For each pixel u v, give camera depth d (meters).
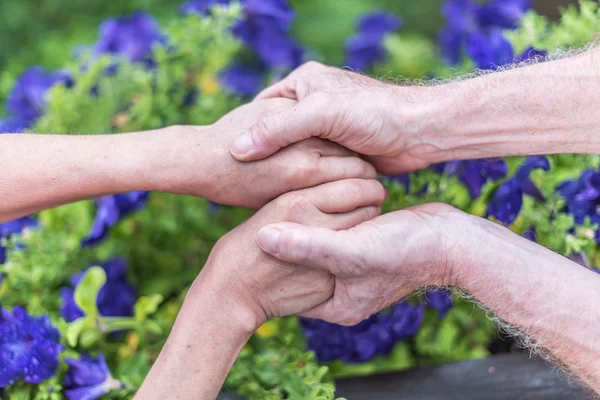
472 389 1.35
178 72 1.49
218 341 1.27
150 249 1.48
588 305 1.23
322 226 1.29
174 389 1.26
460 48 1.59
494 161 1.37
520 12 1.55
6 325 1.33
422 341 1.42
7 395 1.32
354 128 1.28
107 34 1.55
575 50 1.31
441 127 1.29
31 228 1.45
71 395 1.32
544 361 1.36
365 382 1.37
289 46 1.58
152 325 1.38
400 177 1.41
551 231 1.38
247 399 1.33
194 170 1.29
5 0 2.38
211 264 1.28
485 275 1.25
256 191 1.30
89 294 1.35
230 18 1.51
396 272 1.26
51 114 1.50
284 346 1.39
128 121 1.47
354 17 2.29
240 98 1.56
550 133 1.27
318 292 1.29
